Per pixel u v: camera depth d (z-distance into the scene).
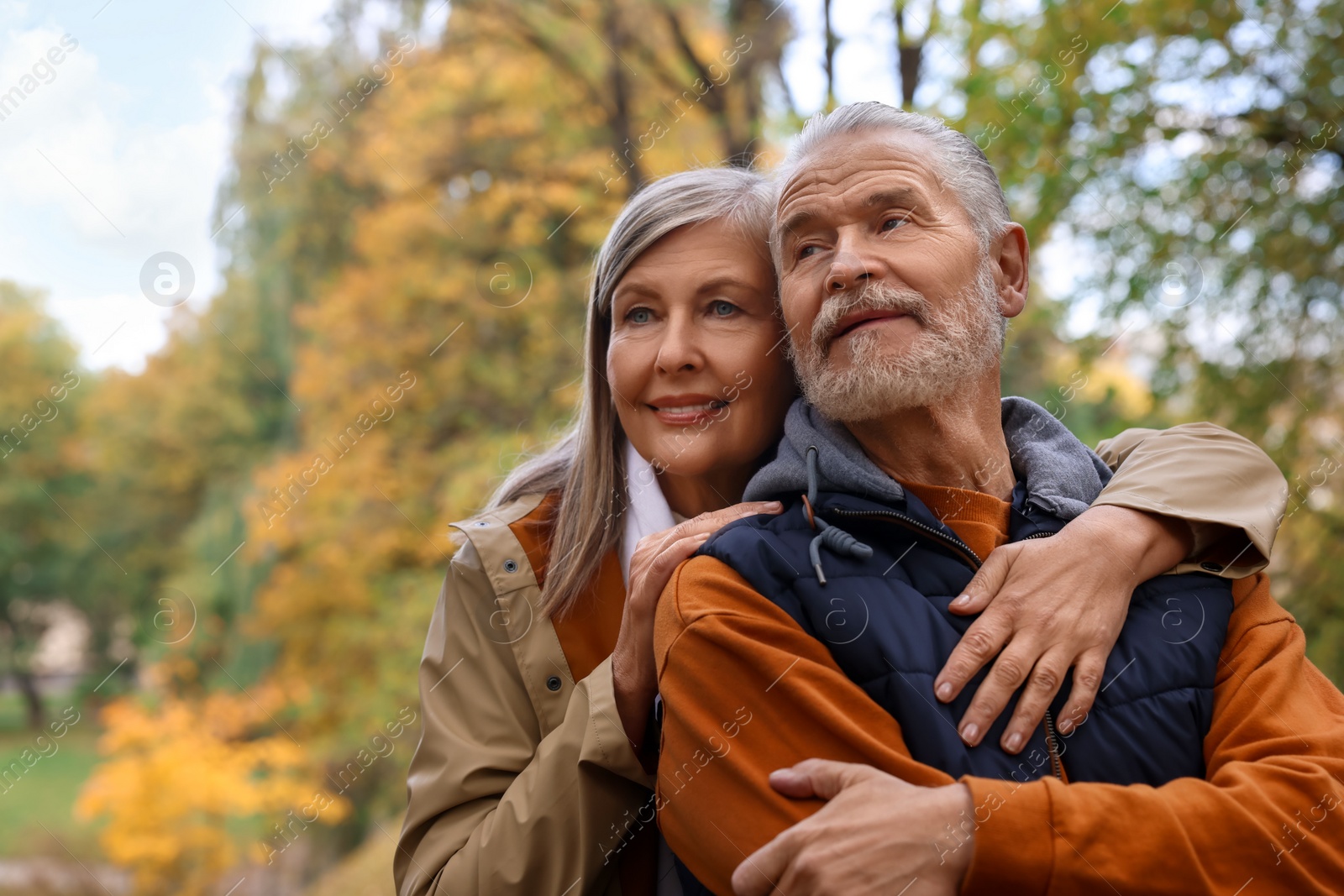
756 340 1.20
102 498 8.98
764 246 1.21
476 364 6.85
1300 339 3.98
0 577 10.81
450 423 6.91
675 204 1.20
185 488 8.71
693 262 1.19
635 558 1.08
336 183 7.81
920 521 0.98
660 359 1.18
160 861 6.41
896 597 0.94
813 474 1.02
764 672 0.91
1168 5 3.96
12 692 10.67
